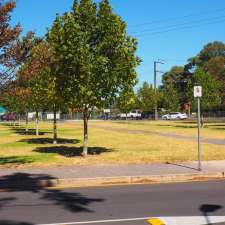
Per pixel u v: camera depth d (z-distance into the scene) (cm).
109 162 1994
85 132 2258
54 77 2245
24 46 1789
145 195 1267
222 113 9419
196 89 1677
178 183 1508
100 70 2105
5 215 1027
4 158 2184
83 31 2130
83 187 1441
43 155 2320
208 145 2834
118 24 2144
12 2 1711
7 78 1777
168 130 4869
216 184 1475
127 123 7569
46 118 10575
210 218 973
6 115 9512
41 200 1212
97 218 983
